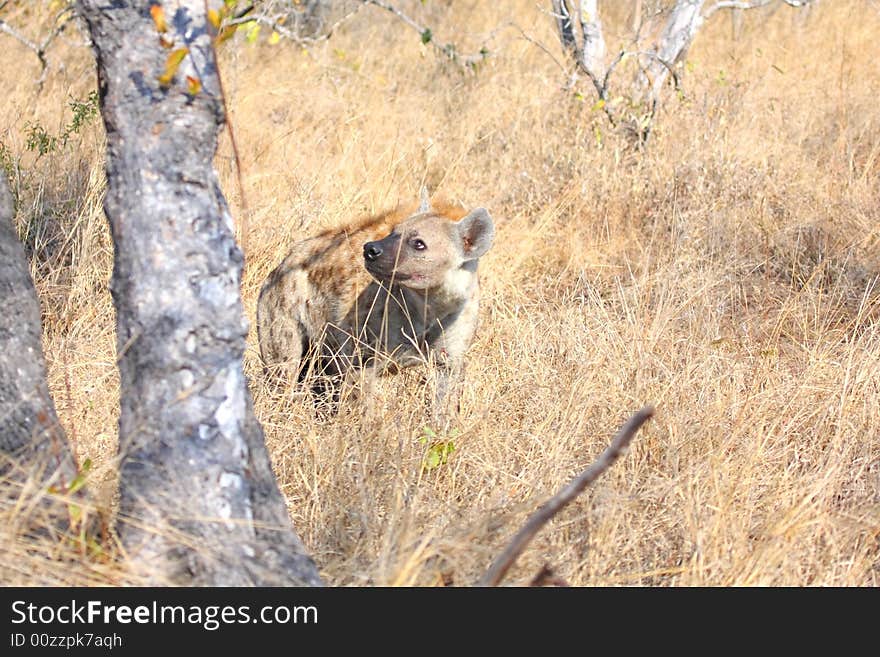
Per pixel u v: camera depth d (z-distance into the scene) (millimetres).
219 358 6391
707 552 7562
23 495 6227
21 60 18703
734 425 9391
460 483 8945
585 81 17484
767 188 15500
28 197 13211
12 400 6707
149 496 6309
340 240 10844
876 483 9039
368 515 7828
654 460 9203
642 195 15359
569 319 11789
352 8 20281
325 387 10812
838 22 23578
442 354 10602
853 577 7586
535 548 7488
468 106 18547
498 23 22719
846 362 10500
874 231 14305
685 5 17156
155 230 6273
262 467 6609
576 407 9617
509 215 15578
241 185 6742
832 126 18281
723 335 12219
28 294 6926
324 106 18188
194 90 6086
